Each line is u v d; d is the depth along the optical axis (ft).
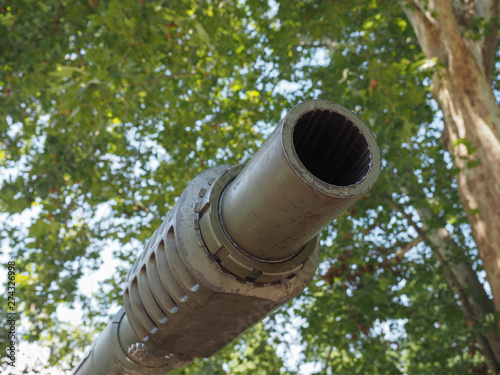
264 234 4.94
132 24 22.68
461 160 25.36
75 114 24.02
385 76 27.27
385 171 30.58
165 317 5.85
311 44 37.45
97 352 7.80
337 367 34.12
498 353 29.01
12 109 28.25
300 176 4.22
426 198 32.35
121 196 35.19
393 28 31.22
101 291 36.58
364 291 30.30
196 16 28.60
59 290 32.96
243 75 37.24
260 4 30.96
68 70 23.34
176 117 33.73
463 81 26.12
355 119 4.81
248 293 5.35
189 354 6.79
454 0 29.17
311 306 34.78
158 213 35.76
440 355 31.63
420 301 35.35
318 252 5.95
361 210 31.71
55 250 34.19
